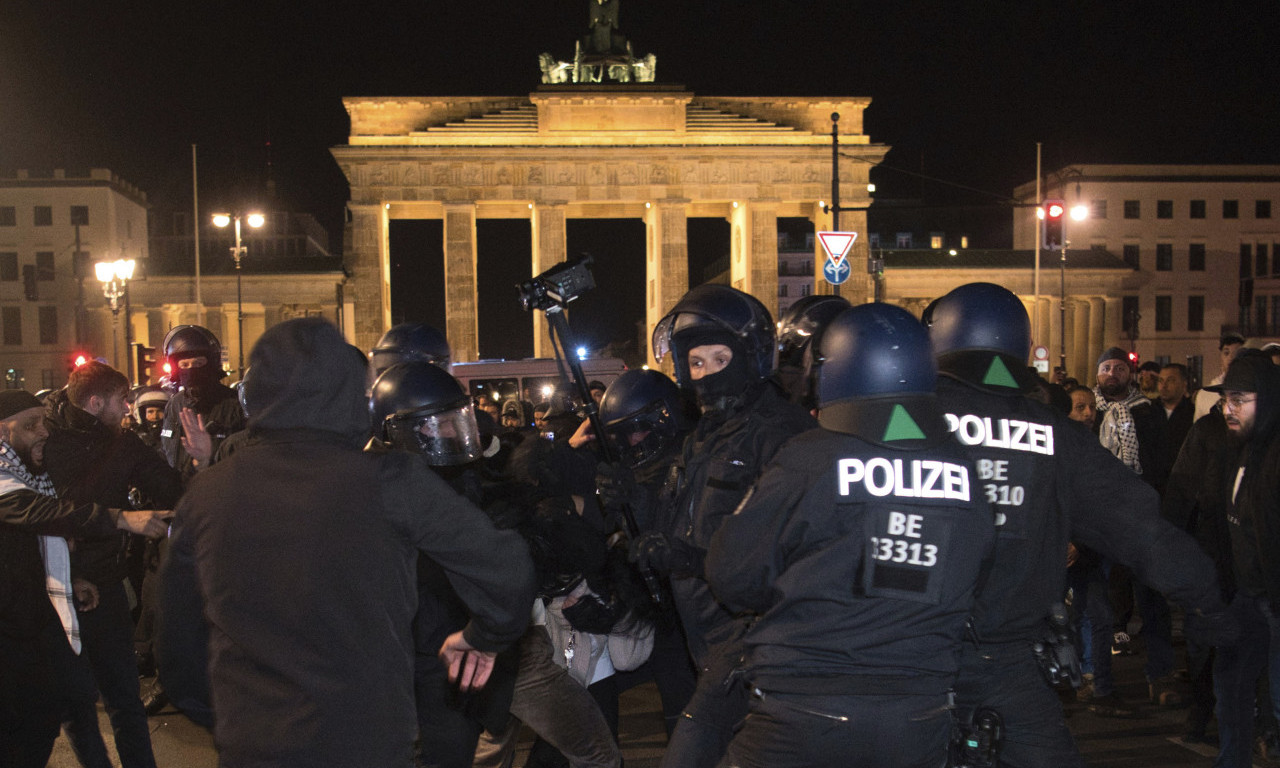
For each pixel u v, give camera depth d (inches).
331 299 2625.5
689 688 225.0
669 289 2215.8
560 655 215.5
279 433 125.4
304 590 117.6
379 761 118.0
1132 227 2994.6
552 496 190.4
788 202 2251.5
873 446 127.2
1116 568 397.4
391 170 2208.4
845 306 235.8
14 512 198.4
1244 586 230.8
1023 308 160.4
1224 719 229.8
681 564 164.2
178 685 126.8
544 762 217.8
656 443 212.1
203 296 2591.0
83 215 2805.1
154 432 449.7
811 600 125.7
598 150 2214.6
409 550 127.6
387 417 176.7
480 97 2272.4
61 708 223.6
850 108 2319.1
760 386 177.2
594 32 2346.2
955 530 125.6
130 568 434.6
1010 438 151.9
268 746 115.6
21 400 240.7
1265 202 3021.7
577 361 198.5
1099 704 312.0
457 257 2203.5
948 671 124.8
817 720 121.7
